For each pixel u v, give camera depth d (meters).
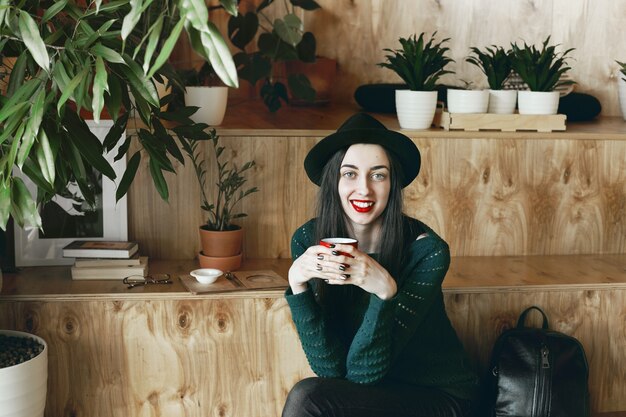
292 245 2.14
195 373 2.42
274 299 2.41
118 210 2.68
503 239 2.89
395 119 3.15
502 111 2.92
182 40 3.46
